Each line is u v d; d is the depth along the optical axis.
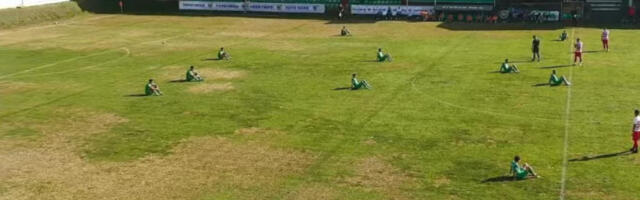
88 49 114.88
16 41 124.31
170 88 84.94
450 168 55.41
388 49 110.44
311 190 51.56
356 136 64.12
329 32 132.25
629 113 69.56
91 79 91.00
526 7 147.12
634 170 53.94
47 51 113.25
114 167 57.19
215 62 101.75
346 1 157.00
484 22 141.38
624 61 95.81
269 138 64.06
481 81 85.25
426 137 63.41
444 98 77.19
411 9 150.12
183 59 104.62
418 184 52.28
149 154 60.25
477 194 50.03
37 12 149.00
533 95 77.69
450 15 145.62
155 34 131.62
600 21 138.62
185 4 166.25
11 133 67.12
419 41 118.44
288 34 130.25
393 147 60.84
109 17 157.12
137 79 90.44
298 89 83.19
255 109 74.31
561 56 100.44
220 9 165.00
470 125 66.81
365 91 81.38
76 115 73.25
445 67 94.38
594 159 56.47
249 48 114.12
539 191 50.28
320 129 66.56
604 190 50.19
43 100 79.81
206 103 77.25
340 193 50.91
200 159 58.72
